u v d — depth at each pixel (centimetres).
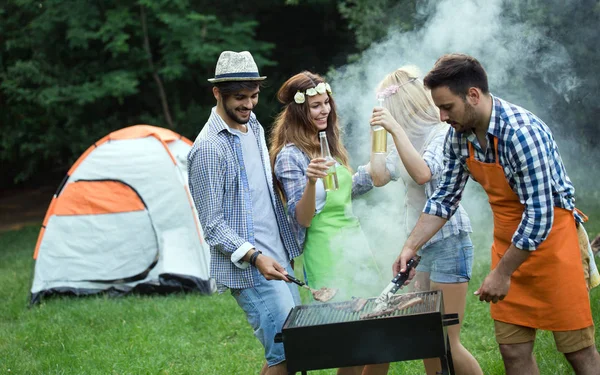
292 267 315
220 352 450
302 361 238
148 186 638
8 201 1585
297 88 307
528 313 262
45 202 1549
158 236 631
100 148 652
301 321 249
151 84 1307
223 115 291
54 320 555
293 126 310
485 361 383
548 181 240
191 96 1366
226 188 287
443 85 240
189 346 464
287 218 311
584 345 259
